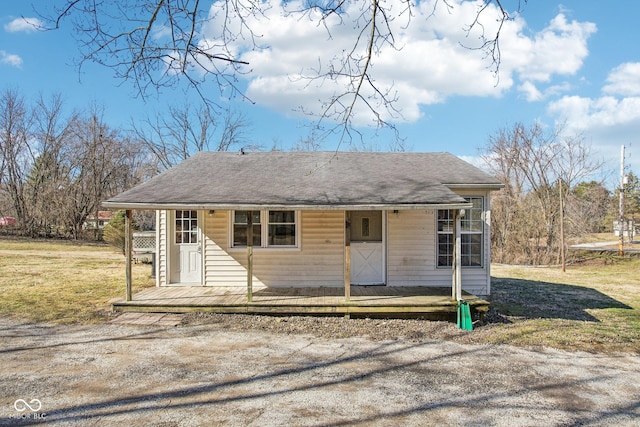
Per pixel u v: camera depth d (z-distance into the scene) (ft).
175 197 25.62
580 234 68.18
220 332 22.72
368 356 19.19
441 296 27.61
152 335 21.91
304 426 12.28
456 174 31.76
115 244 61.41
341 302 25.88
